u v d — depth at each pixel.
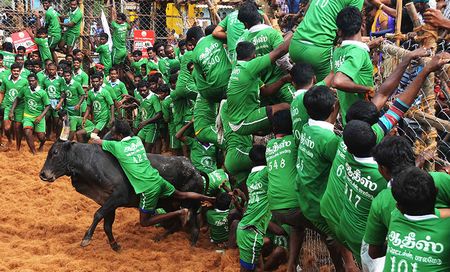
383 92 5.09
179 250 8.74
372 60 6.91
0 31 18.67
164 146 13.94
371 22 8.52
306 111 5.77
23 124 13.89
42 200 10.87
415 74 5.53
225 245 8.91
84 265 8.00
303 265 7.53
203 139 9.81
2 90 14.18
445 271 3.59
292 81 6.15
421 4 7.02
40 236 9.25
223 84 8.12
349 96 5.62
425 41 5.41
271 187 6.21
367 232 4.16
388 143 4.02
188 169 8.97
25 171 12.74
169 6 18.36
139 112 13.87
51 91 14.62
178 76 11.23
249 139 8.01
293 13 10.34
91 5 18.81
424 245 3.61
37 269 7.81
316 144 5.25
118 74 17.31
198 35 10.18
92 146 8.65
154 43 16.84
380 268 4.20
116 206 8.48
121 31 17.25
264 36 7.17
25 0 19.02
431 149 5.10
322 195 5.36
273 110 6.74
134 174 8.32
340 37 6.18
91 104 14.52
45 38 16.81
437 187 3.91
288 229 6.95
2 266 7.80
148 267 8.05
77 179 8.66
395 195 3.65
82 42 18.09
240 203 8.35
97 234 9.30
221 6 11.95
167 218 8.55
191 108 11.66
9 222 9.74
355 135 4.41
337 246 5.81
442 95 5.56
